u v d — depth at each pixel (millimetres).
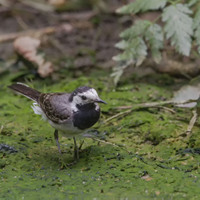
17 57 14844
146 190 8297
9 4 18406
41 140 10734
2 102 12805
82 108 9117
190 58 14195
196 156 9562
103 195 8156
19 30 17062
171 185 8438
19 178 8961
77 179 8852
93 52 15672
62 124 9273
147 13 16219
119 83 13609
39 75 14266
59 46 16156
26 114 12078
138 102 12375
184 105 11672
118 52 15578
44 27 17141
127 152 9945
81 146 10352
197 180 8570
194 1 11789
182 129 10750
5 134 10930
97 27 17078
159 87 13273
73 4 18234
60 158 9734
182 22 11406
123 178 8820
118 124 11320
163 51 14469
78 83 13617
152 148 10203
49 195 8219
